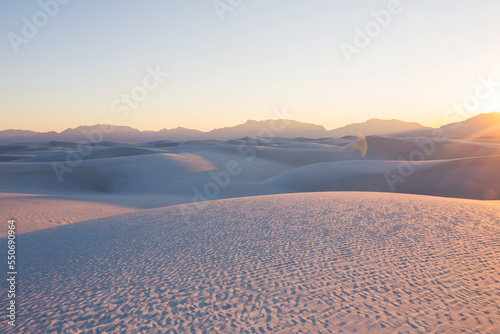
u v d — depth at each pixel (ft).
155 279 28.53
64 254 37.91
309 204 58.08
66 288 27.86
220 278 27.76
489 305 20.84
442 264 27.73
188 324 20.86
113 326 21.25
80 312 23.39
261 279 26.91
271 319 20.76
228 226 45.32
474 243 32.89
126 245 39.83
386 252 31.37
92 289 27.27
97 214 78.59
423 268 27.07
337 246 33.96
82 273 31.24
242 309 22.27
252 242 37.19
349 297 22.90
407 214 47.16
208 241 38.88
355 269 27.71
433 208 51.70
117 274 30.35
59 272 31.91
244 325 20.29
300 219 46.44
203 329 20.16
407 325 19.13
